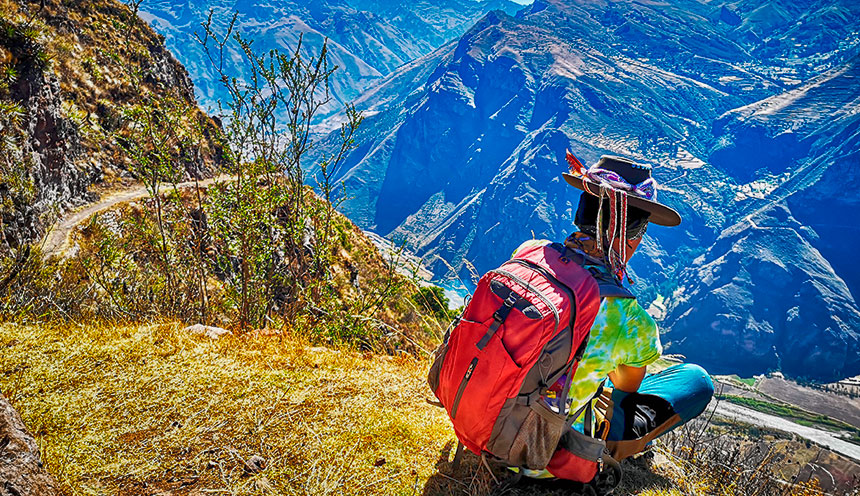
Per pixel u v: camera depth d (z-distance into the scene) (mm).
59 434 3078
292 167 8234
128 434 3180
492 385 2619
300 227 8070
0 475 2289
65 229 23828
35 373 3695
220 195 8305
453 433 3648
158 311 6789
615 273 2812
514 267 2801
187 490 2824
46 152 25594
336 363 4410
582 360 2803
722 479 3820
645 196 2848
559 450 3000
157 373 3822
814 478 3881
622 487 3324
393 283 7848
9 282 6699
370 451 3297
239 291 7746
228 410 3496
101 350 4105
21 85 23047
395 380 4305
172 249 8461
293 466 3090
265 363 4191
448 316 6102
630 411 3270
